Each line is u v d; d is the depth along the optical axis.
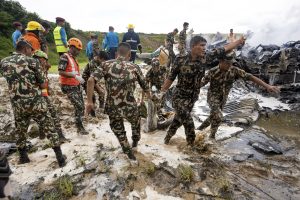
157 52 6.78
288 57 9.70
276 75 9.86
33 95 3.98
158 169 4.09
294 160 4.91
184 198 3.60
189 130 4.68
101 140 5.16
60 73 5.02
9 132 5.73
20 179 3.93
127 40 10.50
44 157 4.58
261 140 5.81
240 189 3.87
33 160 4.48
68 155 4.57
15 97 3.96
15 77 3.90
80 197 3.60
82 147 4.85
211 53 4.30
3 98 7.27
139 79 4.06
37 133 5.59
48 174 4.04
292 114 7.95
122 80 3.84
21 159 4.36
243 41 4.35
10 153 4.89
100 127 5.86
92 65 5.80
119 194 3.62
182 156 4.55
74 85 5.21
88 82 3.77
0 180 1.85
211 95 5.09
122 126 4.07
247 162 4.67
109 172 3.99
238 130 6.18
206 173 4.13
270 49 10.72
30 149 4.89
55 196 3.59
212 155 4.78
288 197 3.79
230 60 4.50
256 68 10.44
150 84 6.00
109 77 3.85
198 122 6.83
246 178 4.18
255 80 4.58
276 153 5.14
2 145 5.04
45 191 3.69
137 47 10.89
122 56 3.93
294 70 9.88
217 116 5.04
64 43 7.72
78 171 4.06
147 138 5.32
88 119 6.26
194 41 4.11
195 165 4.30
